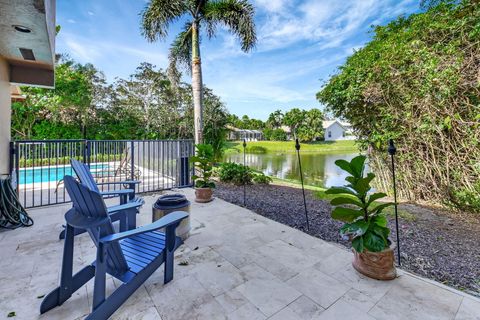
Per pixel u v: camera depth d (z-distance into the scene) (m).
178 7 6.46
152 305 1.56
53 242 2.48
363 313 1.49
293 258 2.20
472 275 1.94
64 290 1.57
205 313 1.49
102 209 1.42
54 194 4.88
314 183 7.09
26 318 1.43
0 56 3.24
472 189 3.41
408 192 4.28
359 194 1.92
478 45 3.00
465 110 3.28
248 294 1.68
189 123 14.29
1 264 2.04
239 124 45.16
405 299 1.62
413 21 3.70
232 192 5.06
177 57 7.48
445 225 3.05
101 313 1.41
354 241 1.93
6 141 3.40
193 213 3.54
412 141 3.98
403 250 2.37
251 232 2.82
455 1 3.16
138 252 1.83
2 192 2.88
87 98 11.88
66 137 12.75
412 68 3.54
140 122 14.59
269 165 13.32
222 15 6.62
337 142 33.31
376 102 4.11
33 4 2.09
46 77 3.90
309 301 1.61
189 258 2.19
